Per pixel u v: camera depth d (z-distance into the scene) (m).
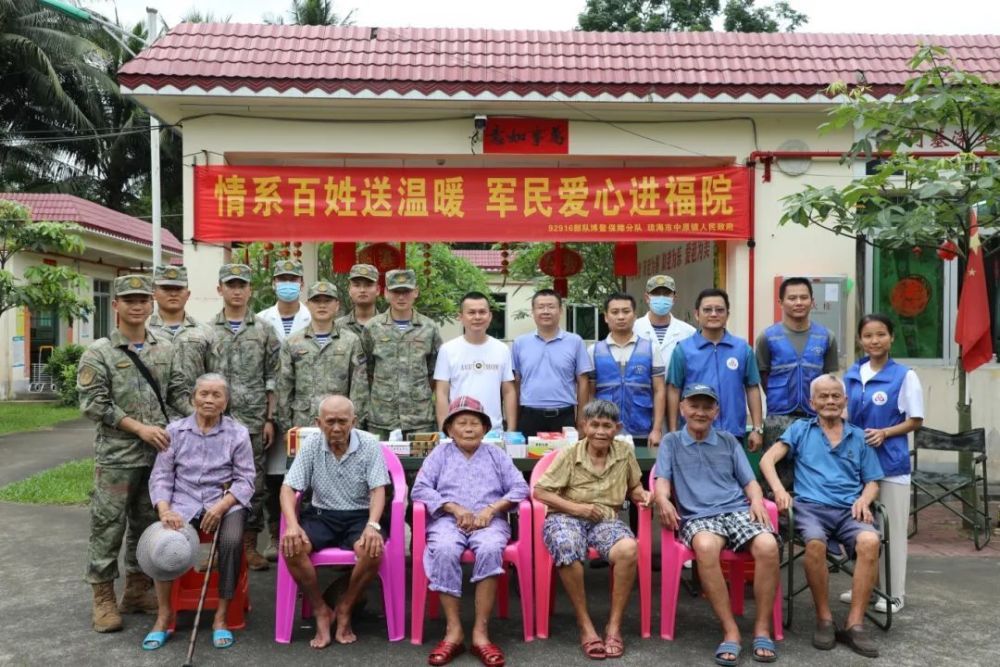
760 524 3.78
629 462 4.01
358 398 4.81
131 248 16.69
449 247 18.09
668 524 3.82
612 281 13.20
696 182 6.69
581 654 3.65
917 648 3.69
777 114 6.69
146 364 3.97
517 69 6.48
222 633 3.71
